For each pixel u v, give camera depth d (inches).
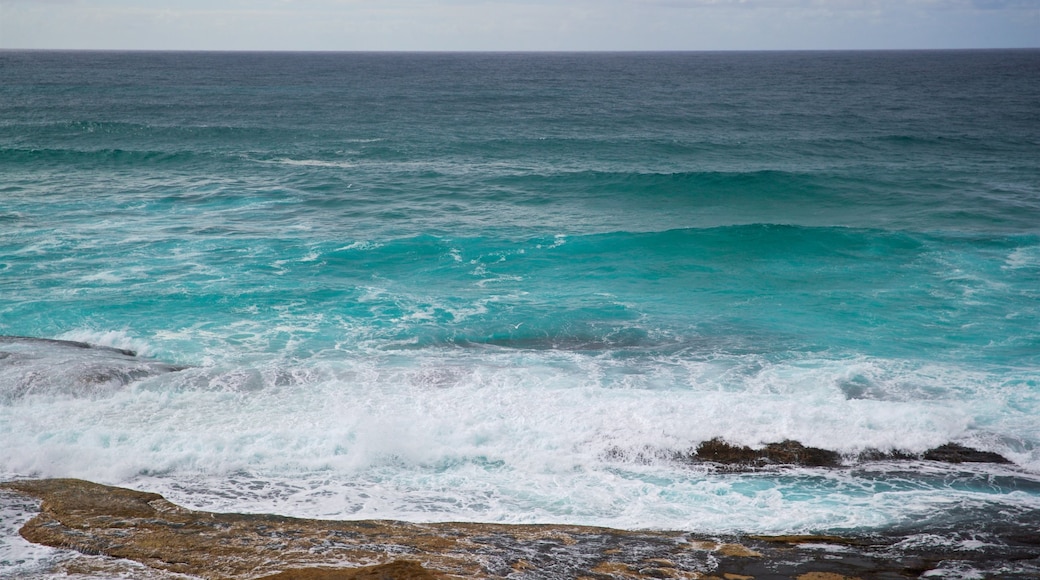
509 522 323.0
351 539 297.4
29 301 587.8
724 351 530.0
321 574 264.7
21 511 312.8
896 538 310.2
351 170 1230.9
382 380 470.3
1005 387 466.0
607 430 405.1
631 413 422.3
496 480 362.3
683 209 1002.7
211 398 437.4
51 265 682.2
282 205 971.9
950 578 277.9
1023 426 414.0
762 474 369.7
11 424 395.5
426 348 530.9
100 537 293.6
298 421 410.6
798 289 668.1
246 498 338.3
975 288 662.5
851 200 1034.7
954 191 1069.8
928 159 1370.6
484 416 419.5
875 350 531.8
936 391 461.1
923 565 287.6
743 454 385.7
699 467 375.9
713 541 305.7
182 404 427.8
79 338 523.5
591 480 363.3
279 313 587.5
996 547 301.9
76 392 434.0
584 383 472.1
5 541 288.7
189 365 487.5
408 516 326.3
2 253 711.7
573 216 956.6
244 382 461.4
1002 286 666.8
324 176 1167.0
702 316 602.2
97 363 467.5
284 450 379.2
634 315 602.9
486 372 486.6
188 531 301.0
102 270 673.6
